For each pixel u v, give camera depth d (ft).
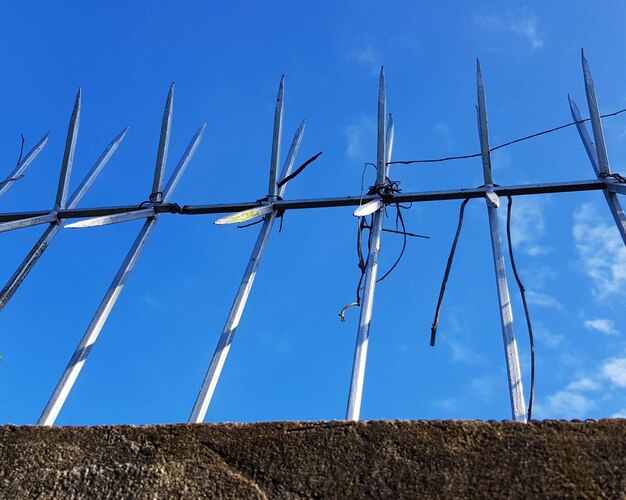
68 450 8.73
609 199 11.93
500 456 8.13
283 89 14.97
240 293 11.35
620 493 7.74
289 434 8.59
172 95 15.11
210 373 10.24
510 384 9.38
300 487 8.19
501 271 10.82
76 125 15.10
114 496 8.36
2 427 8.95
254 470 8.38
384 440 8.39
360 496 8.05
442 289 11.79
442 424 8.44
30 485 8.52
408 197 12.87
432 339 11.35
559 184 12.32
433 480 8.05
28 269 12.75
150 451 8.64
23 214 14.02
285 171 13.89
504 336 9.94
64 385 10.26
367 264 11.67
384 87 14.33
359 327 10.54
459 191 12.69
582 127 13.52
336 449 8.39
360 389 9.72
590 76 13.26
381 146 13.62
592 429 8.20
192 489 8.32
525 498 7.82
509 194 12.54
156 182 13.87
